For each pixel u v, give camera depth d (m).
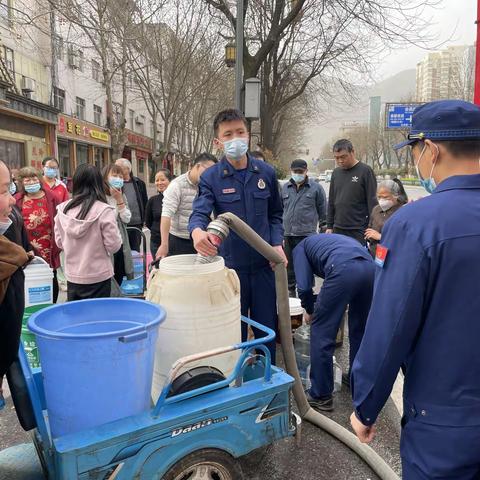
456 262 1.28
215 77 20.56
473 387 1.30
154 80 21.98
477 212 1.31
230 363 2.39
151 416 1.95
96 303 2.29
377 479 2.56
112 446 1.83
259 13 13.60
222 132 2.94
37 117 18.23
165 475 2.00
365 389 1.45
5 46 16.08
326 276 3.20
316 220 6.29
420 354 1.37
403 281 1.33
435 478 1.32
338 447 2.84
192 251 4.88
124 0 12.66
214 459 2.12
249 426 2.22
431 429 1.34
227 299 2.35
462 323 1.29
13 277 1.83
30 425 2.02
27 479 2.04
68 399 1.85
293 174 6.11
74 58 22.94
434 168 1.45
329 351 3.20
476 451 1.28
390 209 4.55
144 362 1.96
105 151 28.17
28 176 5.26
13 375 2.01
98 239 3.65
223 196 3.02
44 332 1.83
